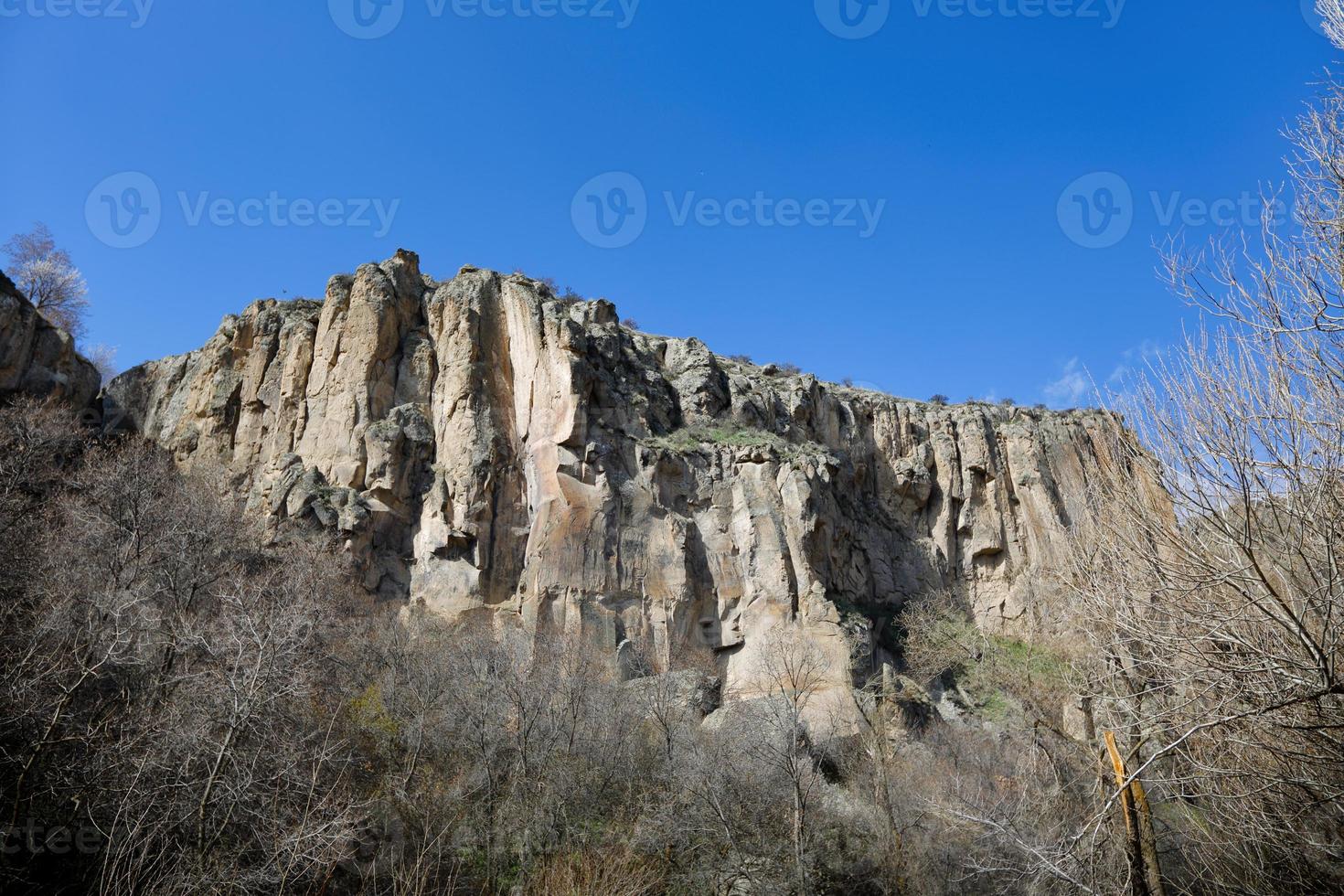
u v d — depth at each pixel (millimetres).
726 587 47031
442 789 28906
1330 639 12938
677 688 39688
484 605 42906
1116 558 16516
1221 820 17234
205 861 18891
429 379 50719
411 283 54125
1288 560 13430
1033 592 43625
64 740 19438
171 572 29703
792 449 54562
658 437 51875
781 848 30359
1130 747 17047
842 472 59000
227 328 53844
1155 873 17375
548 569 43250
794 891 29234
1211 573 14047
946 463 64812
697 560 47406
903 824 32969
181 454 49219
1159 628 15352
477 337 50906
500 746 31516
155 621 24688
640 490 47906
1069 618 21953
